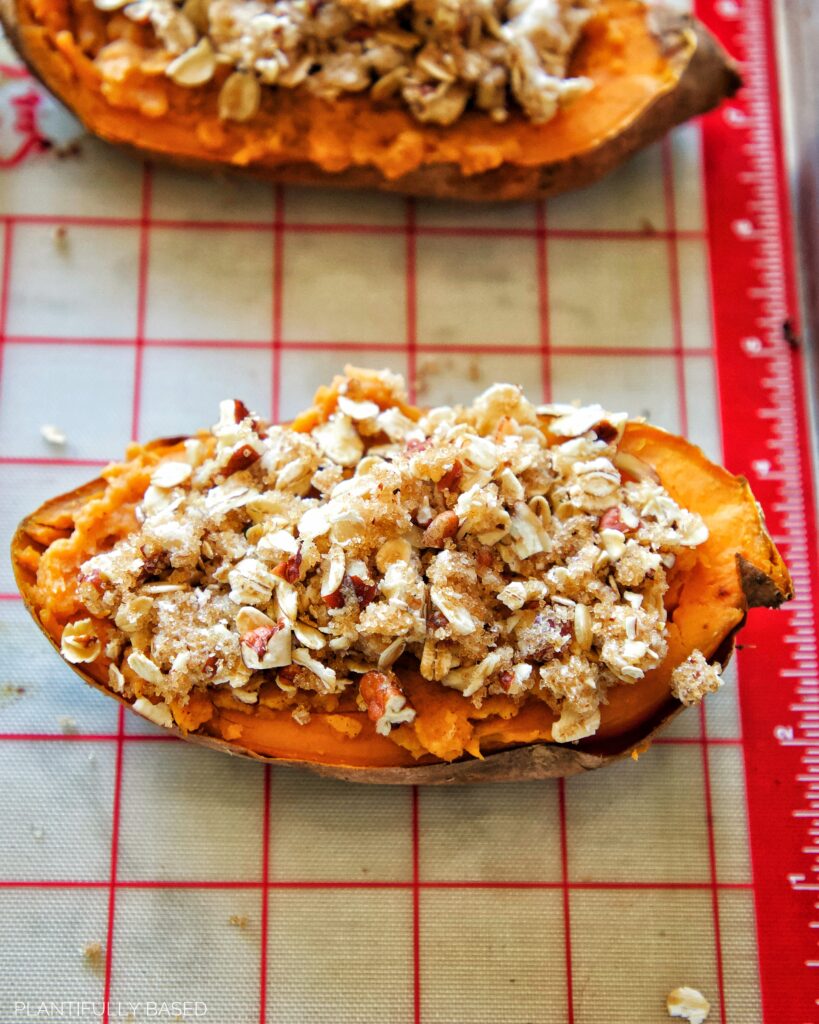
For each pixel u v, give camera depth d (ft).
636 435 0.96
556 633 0.91
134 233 1.07
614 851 0.99
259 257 1.07
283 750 0.92
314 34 1.01
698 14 1.12
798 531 1.04
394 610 0.90
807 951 0.98
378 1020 0.97
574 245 1.09
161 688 0.92
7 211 1.07
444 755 0.90
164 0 1.02
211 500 0.94
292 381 1.06
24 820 0.99
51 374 1.05
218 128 1.03
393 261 1.08
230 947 0.97
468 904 0.98
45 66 1.02
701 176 1.10
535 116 1.02
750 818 1.00
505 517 0.92
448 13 1.00
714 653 0.92
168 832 0.99
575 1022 0.97
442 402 1.06
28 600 0.93
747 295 1.08
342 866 0.99
